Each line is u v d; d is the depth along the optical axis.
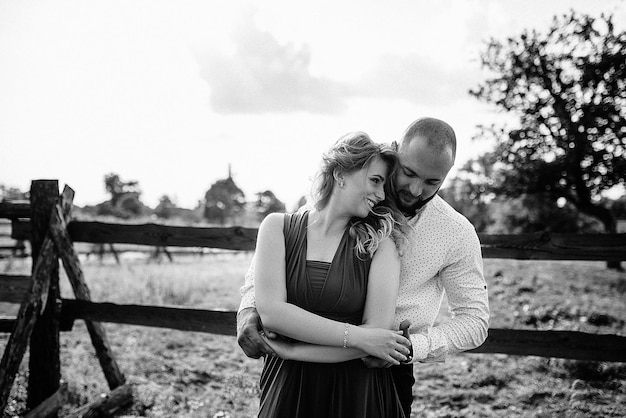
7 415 4.23
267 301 2.12
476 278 2.43
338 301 2.13
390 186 2.26
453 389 5.26
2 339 6.49
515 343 3.75
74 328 7.22
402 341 2.11
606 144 24.52
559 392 5.14
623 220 36.06
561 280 13.58
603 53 24.19
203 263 18.05
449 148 2.14
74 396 4.61
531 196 29.06
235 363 5.88
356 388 2.15
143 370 5.53
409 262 2.38
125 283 10.83
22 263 15.04
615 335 3.60
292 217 2.27
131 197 58.78
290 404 2.18
